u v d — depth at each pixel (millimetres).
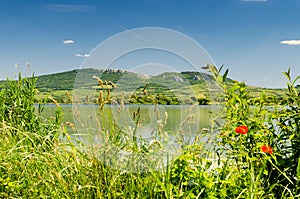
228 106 3463
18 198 3113
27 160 3537
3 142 3996
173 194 2908
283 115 3279
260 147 3166
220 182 3021
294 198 2979
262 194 2928
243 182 3109
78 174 3375
